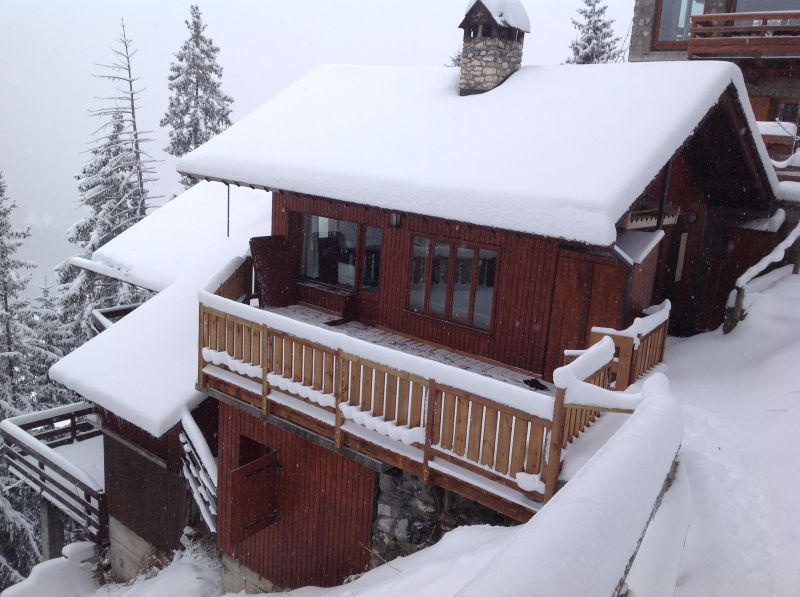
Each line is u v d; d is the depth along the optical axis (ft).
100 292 89.51
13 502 77.00
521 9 36.78
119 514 46.60
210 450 38.50
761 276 39.06
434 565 20.51
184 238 54.49
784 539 17.33
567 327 28.58
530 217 25.32
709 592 15.67
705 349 34.47
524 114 32.65
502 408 21.16
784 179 42.63
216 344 31.63
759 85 51.83
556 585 8.11
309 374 27.40
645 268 30.71
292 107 43.09
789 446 22.26
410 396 23.95
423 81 41.29
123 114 100.22
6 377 82.28
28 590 44.45
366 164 32.53
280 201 39.86
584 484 11.42
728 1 52.37
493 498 22.29
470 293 31.91
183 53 111.75
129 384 38.40
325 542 31.65
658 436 15.23
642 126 27.73
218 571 39.70
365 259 36.91
